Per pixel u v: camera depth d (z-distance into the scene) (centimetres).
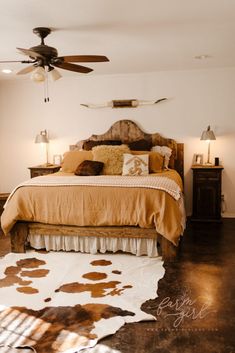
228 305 249
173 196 340
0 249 384
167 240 337
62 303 256
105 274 309
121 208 342
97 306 250
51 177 409
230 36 335
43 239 375
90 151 507
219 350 197
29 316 238
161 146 519
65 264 335
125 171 444
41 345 205
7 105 569
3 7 251
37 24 291
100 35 327
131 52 395
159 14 274
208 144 512
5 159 583
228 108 503
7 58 409
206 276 300
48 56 309
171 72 512
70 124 556
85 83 542
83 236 362
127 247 357
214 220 486
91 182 363
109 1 246
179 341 207
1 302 258
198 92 509
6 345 206
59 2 244
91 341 208
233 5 256
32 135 570
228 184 515
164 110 523
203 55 415
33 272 315
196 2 250
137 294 269
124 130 535
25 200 360
